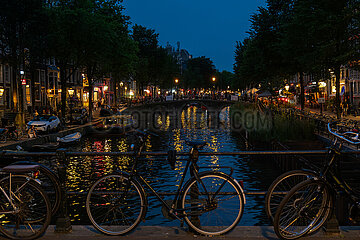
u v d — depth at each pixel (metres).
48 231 4.97
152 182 20.47
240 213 4.66
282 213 4.67
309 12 27.97
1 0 32.16
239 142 41.47
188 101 105.81
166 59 100.19
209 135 49.62
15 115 33.50
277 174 23.00
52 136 31.05
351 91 47.00
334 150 4.64
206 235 4.70
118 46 46.88
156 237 4.67
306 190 4.66
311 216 4.68
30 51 35.06
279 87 57.91
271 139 26.89
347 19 25.48
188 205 4.72
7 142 24.80
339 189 4.65
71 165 23.89
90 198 4.88
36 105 50.94
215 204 4.65
